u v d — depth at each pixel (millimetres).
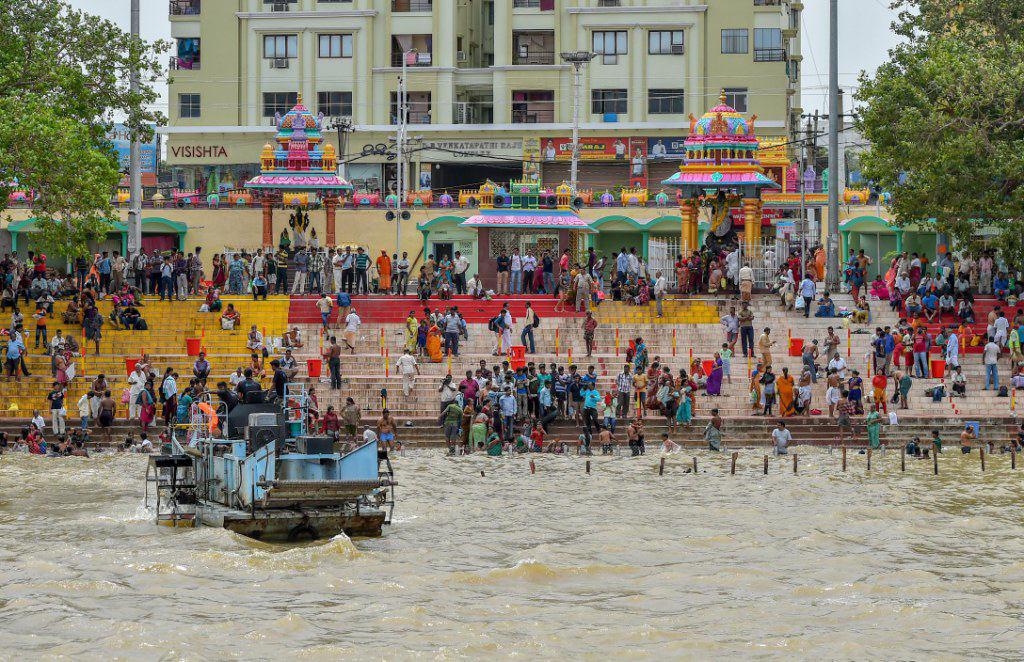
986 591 25234
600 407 48969
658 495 36562
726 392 51281
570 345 55938
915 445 45219
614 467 42625
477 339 55344
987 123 55938
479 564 27359
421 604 23938
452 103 94000
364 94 94625
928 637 22172
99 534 29734
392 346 55875
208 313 56844
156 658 20562
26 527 30812
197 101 95938
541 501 35500
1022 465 42688
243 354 53938
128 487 37562
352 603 23906
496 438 46062
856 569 27188
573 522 32281
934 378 51781
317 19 94750
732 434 48469
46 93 54219
